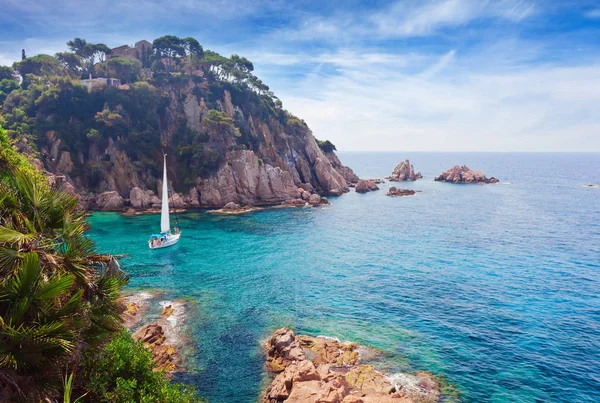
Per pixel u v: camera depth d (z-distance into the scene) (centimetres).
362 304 4047
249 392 2552
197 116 12269
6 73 12631
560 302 4059
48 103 10638
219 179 10881
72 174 10019
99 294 1563
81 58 13350
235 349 3097
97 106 11338
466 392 2544
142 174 10769
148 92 11862
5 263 1223
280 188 11738
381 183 17975
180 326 3494
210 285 4647
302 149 14450
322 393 2253
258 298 4222
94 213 9294
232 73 13988
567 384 2647
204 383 2642
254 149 12681
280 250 6388
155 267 5391
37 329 1114
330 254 6138
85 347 1468
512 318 3672
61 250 1515
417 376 2720
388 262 5656
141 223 8356
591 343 3197
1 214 1415
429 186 16638
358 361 2909
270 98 15100
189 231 7781
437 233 7675
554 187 16112
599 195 13412
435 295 4291
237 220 8994
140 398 1664
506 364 2884
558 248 6375
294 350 2891
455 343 3197
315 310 3888
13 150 3122
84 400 1541
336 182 14212
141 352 1898
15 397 1111
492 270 5206
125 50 15125
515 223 8600
